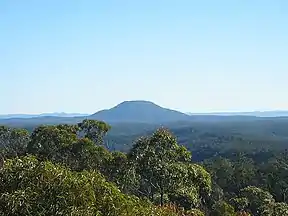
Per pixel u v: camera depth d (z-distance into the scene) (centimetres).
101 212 923
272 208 4084
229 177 6322
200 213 2027
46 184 934
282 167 6444
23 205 898
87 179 969
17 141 4534
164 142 2503
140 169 2578
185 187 2425
